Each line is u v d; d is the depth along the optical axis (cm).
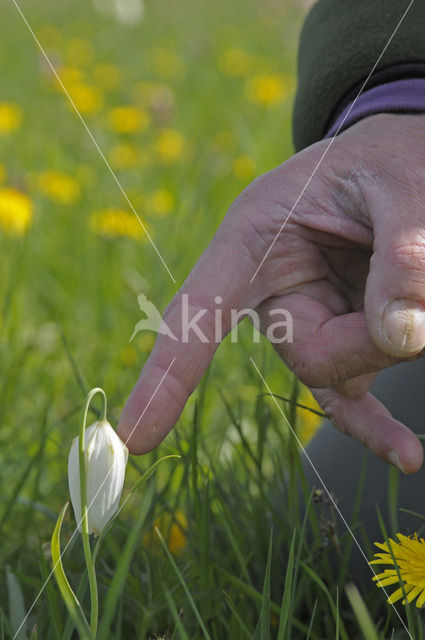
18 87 267
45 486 95
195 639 73
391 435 71
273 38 364
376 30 77
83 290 148
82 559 79
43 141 211
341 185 69
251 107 255
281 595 79
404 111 73
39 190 171
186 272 133
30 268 149
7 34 365
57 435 103
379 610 78
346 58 78
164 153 204
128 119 219
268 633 67
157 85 279
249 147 189
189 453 81
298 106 83
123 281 145
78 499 63
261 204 69
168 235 154
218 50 342
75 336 129
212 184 187
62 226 167
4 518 80
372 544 78
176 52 345
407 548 68
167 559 77
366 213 68
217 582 77
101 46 361
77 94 231
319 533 78
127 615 77
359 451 80
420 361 79
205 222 166
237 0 434
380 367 68
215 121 253
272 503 85
